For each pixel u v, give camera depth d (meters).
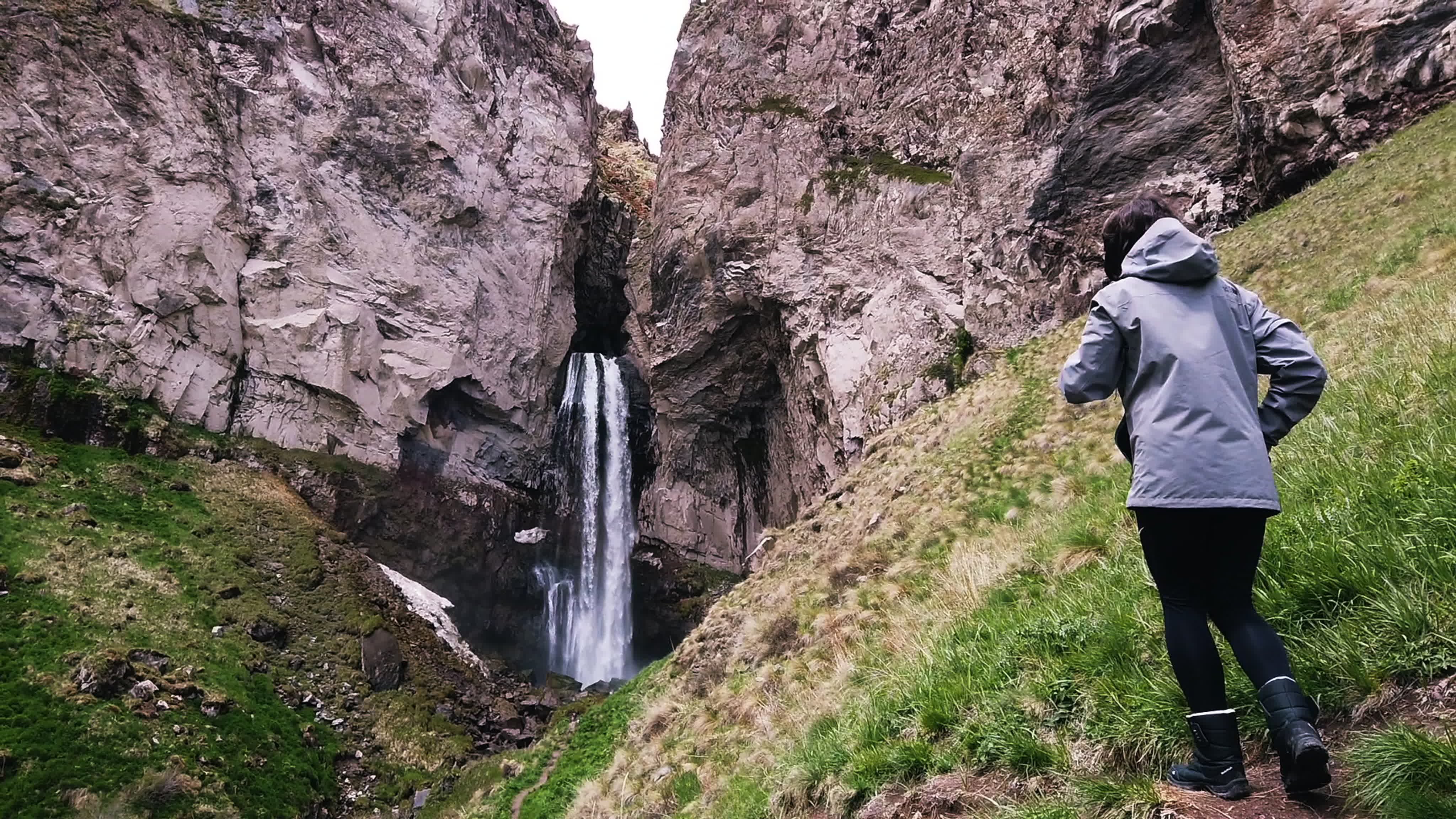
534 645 47.62
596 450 57.75
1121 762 3.58
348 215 47.78
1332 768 2.81
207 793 21.80
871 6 47.69
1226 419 2.86
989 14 40.78
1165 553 3.01
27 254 37.12
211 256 41.81
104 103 40.69
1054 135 34.50
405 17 52.84
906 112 43.50
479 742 30.94
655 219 54.53
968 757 4.26
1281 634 3.47
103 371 37.53
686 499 55.25
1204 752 2.93
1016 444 18.58
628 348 64.44
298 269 44.97
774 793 5.64
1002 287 34.25
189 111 43.22
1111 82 33.06
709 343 50.69
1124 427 3.37
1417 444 4.26
